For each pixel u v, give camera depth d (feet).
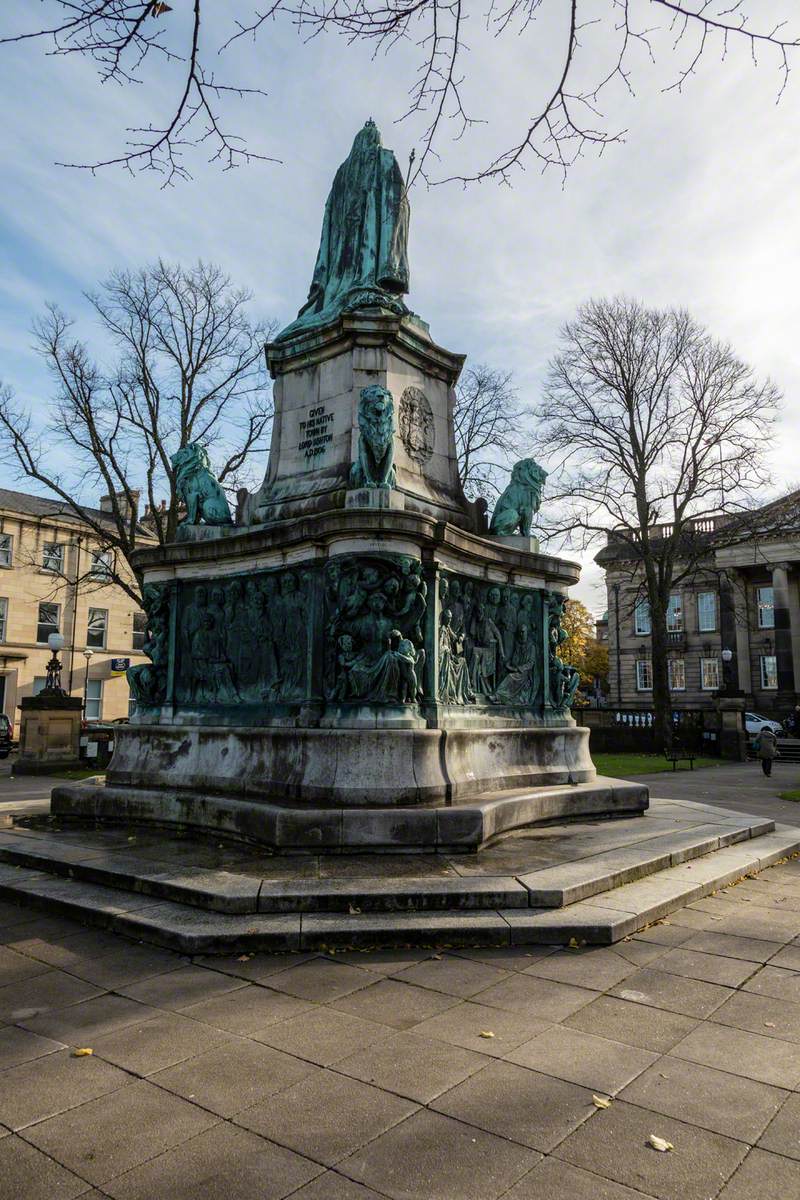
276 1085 12.29
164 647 34.94
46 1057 13.29
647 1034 14.17
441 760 27.96
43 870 24.70
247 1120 11.27
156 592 35.40
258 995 15.97
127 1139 10.79
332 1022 14.65
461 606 33.01
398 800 26.09
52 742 83.82
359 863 23.40
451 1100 11.81
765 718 162.61
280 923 19.11
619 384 113.09
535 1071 12.74
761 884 25.67
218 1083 12.35
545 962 17.93
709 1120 11.28
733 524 121.49
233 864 23.43
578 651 204.54
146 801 30.25
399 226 37.55
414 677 28.25
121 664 131.75
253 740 29.63
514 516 37.63
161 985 16.55
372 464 30.58
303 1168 10.12
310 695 28.63
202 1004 15.53
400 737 26.81
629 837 28.66
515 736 32.99
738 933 20.16
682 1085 12.30
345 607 28.45
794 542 176.35
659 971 17.38
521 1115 11.39
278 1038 13.97
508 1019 14.80
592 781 35.47
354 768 26.48
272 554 31.76
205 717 32.53
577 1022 14.67
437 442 36.68
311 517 29.25
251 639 32.22
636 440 113.09
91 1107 11.65
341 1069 12.80
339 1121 11.23
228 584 33.60
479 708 33.04
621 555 206.08
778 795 59.88
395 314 33.78
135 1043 13.79
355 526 28.12
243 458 93.50
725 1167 10.14
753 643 189.98
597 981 16.75
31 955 18.45
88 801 31.83
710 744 113.91
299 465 34.94
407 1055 13.30
